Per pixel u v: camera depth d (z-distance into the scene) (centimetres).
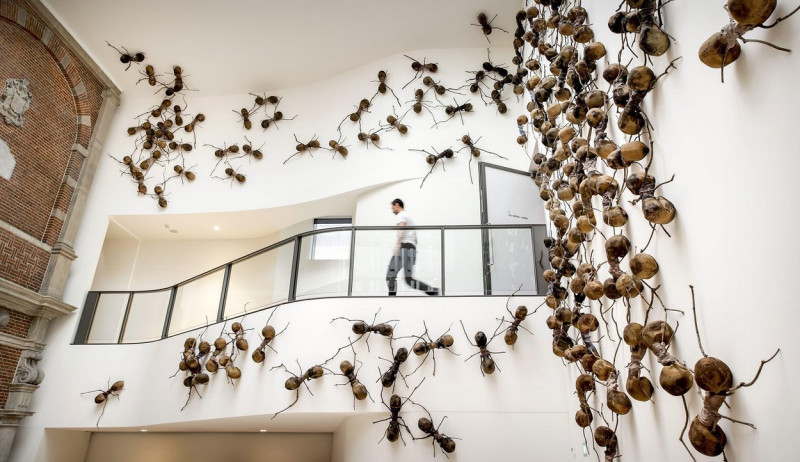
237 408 513
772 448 172
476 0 729
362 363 495
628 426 312
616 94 272
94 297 734
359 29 779
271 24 770
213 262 907
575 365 448
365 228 560
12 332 654
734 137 195
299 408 485
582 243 403
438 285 527
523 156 725
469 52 806
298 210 804
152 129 862
